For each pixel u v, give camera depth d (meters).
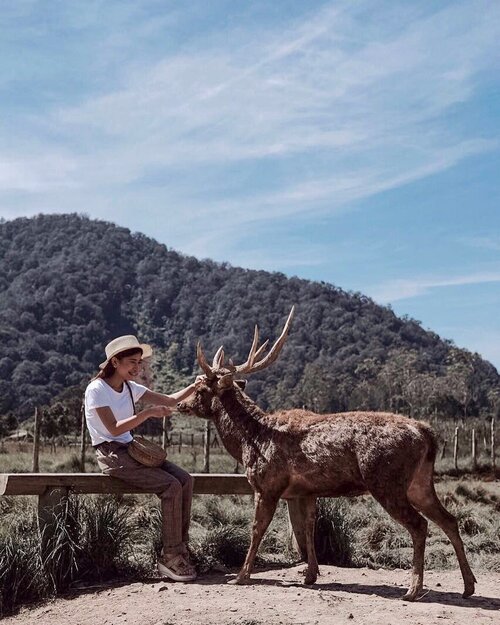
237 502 12.23
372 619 5.85
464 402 81.44
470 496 15.82
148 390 7.86
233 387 7.58
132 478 7.44
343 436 6.75
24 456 25.41
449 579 7.80
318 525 8.48
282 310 179.38
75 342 166.25
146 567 7.77
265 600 6.45
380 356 145.25
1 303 182.38
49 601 7.01
